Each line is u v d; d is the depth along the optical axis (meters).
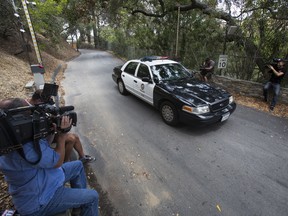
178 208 2.55
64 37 29.08
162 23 11.74
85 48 43.78
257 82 6.43
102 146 3.89
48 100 2.39
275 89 5.46
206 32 9.68
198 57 9.24
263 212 2.49
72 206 1.80
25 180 1.58
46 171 1.72
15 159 1.51
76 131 4.48
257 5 7.00
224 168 3.26
